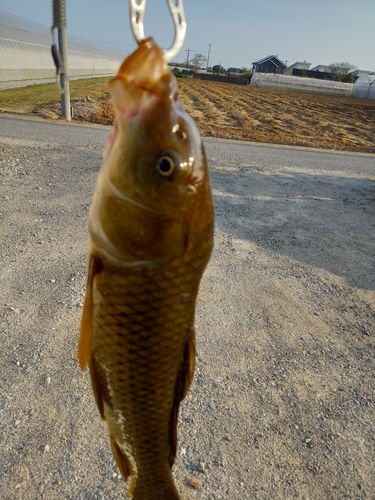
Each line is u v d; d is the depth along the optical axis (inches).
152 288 10.0
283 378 30.2
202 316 36.2
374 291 44.2
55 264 41.4
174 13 9.3
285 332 35.6
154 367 10.8
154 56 9.0
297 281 44.4
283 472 23.3
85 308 10.0
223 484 22.4
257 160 103.7
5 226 48.4
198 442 24.6
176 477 22.5
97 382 11.7
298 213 65.8
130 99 9.0
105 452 23.3
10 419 24.6
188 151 9.3
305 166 103.7
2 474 21.6
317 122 189.2
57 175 69.7
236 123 164.7
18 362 28.6
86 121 134.0
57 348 30.2
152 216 9.3
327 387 29.8
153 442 12.1
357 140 155.1
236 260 47.4
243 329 35.2
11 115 126.6
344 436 25.9
